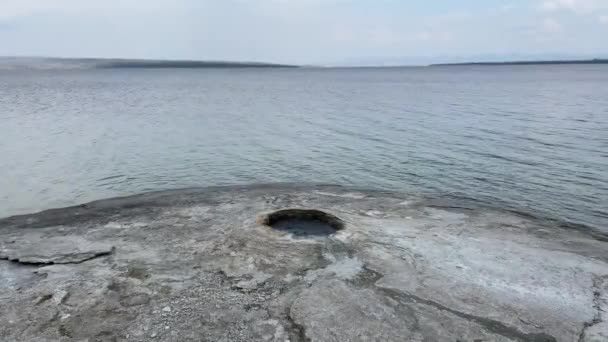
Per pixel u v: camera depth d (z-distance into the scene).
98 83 71.88
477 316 4.03
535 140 16.42
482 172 12.06
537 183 10.93
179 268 5.05
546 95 40.59
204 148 15.98
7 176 11.75
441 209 7.68
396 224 6.68
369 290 4.50
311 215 6.95
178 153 15.09
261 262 5.19
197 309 4.15
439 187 10.77
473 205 8.12
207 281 4.73
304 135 18.80
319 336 3.71
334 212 7.33
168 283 4.68
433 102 34.72
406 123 22.11
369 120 23.64
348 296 4.37
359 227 6.42
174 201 8.31
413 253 5.47
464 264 5.17
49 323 3.91
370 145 16.25
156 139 17.73
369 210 7.53
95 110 28.47
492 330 3.81
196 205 7.93
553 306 4.23
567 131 18.28
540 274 4.94
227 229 6.41
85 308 4.16
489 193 10.20
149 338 3.69
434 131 19.25
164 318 3.99
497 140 16.66
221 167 13.17
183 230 6.41
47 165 13.05
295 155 14.75
